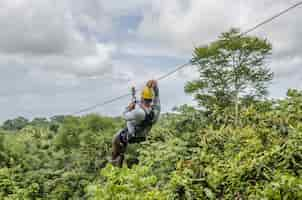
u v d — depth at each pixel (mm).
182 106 18016
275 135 8375
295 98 9641
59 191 19328
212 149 8992
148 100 10641
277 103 9961
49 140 31969
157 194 6461
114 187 6457
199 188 7070
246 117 10227
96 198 6547
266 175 6684
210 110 17203
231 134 9234
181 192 7031
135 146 16250
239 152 7879
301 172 6727
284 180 6133
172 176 7520
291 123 8656
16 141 26984
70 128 28547
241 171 7020
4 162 23344
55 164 24094
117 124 29734
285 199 5965
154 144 9562
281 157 7129
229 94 34844
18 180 19734
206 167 7691
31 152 26766
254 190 6586
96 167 22250
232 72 36031
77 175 20656
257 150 7734
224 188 7137
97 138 24609
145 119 10586
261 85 36250
